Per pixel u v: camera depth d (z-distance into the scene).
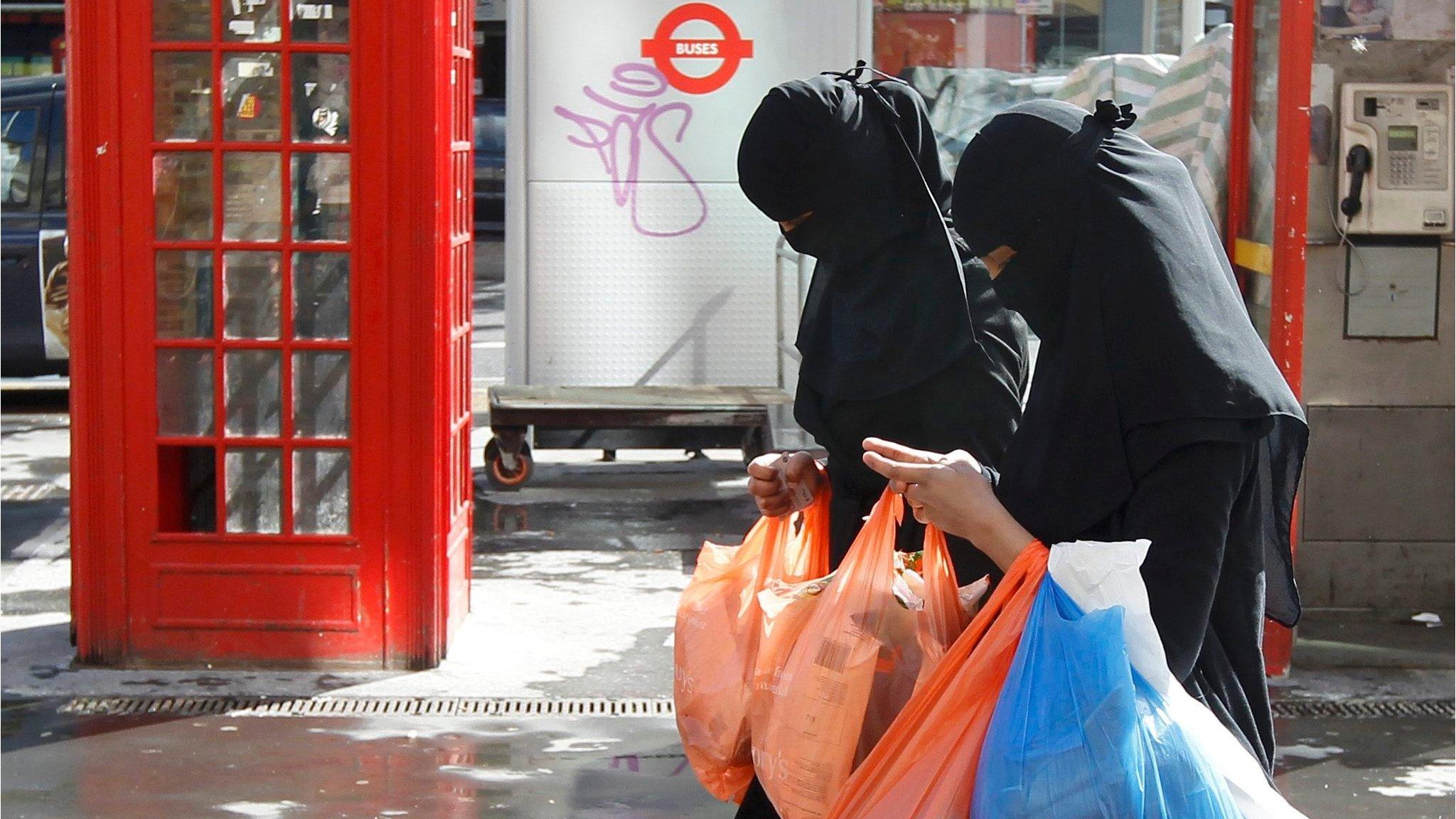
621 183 15.62
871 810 4.48
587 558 13.38
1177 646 4.14
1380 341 11.59
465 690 9.83
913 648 4.86
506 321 15.83
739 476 17.05
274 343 9.86
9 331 20.78
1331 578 11.79
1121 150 4.41
